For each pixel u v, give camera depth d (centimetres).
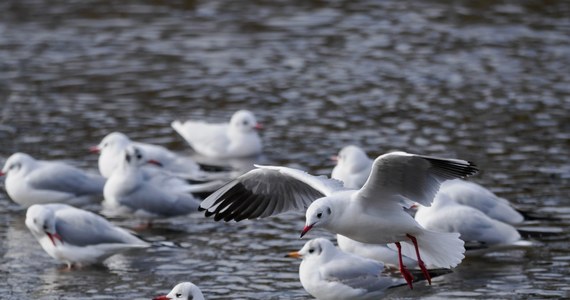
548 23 2798
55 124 2114
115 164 1795
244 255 1455
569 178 1759
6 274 1391
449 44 2644
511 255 1430
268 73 2455
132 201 1625
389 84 2356
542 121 2088
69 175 1706
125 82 2403
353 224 1043
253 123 1989
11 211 1686
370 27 2809
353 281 1238
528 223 1531
